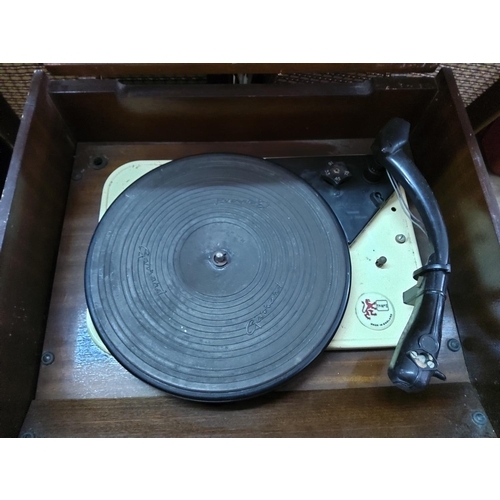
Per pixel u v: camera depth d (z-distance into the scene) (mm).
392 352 757
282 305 701
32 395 707
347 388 729
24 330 691
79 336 752
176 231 748
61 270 807
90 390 715
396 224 834
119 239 735
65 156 874
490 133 1165
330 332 689
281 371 658
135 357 660
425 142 904
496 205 712
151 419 675
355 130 939
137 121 885
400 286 786
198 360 662
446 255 718
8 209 656
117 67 803
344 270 730
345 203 839
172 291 704
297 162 880
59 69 807
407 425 678
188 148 938
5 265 641
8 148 1014
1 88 925
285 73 842
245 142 949
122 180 855
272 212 771
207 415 684
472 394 737
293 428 666
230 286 711
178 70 811
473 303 755
